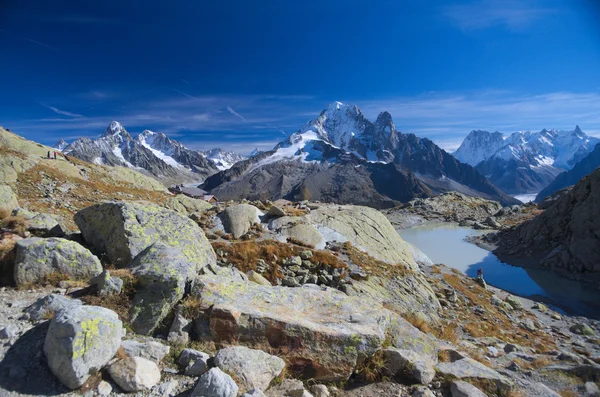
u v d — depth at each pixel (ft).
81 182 134.21
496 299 98.84
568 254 148.15
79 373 20.61
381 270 79.25
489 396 29.55
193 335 28.71
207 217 82.38
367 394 27.43
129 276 31.09
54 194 112.27
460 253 178.81
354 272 70.38
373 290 68.18
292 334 28.55
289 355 27.81
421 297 76.02
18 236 42.75
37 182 116.88
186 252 40.73
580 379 41.22
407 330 36.68
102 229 44.29
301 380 27.22
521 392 30.71
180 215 48.16
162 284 30.58
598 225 146.72
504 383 30.60
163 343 27.22
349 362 28.35
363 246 91.40
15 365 21.72
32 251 34.88
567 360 50.11
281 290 36.60
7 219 48.34
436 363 33.65
